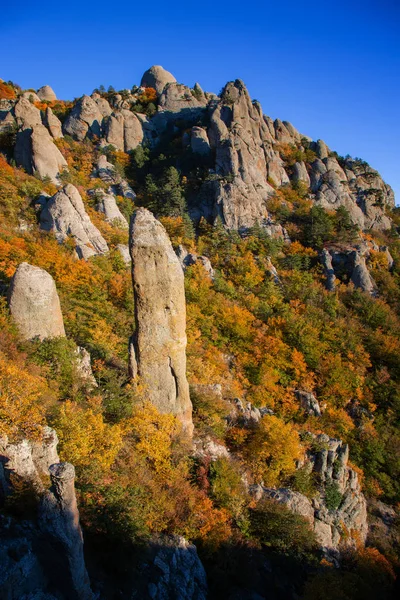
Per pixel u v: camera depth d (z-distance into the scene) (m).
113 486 16.38
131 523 15.30
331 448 28.75
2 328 25.05
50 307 27.12
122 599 13.95
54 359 24.25
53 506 11.11
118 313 41.00
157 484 18.92
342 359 49.75
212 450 23.92
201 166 86.88
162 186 80.88
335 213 84.38
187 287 53.41
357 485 29.80
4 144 77.56
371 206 91.94
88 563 14.45
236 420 28.36
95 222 62.28
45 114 90.75
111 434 18.22
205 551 18.11
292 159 95.38
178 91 114.19
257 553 20.52
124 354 31.98
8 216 55.12
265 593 18.86
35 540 11.77
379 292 67.75
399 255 80.19
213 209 77.62
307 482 26.38
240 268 64.75
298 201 84.75
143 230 20.23
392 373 51.06
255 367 44.50
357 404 45.44
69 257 50.31
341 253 72.19
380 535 32.16
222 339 46.97
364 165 108.25
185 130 97.62
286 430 26.31
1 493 13.18
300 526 22.00
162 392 22.05
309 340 49.19
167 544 16.67
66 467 11.08
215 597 17.41
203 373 34.88
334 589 19.03
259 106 100.19
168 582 15.44
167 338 21.53
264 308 55.88
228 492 21.02
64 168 75.69
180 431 22.28
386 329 58.41
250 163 84.56
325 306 59.81
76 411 19.28
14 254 43.66
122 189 82.38
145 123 103.94
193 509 18.88
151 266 20.53
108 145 93.56
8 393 16.81
